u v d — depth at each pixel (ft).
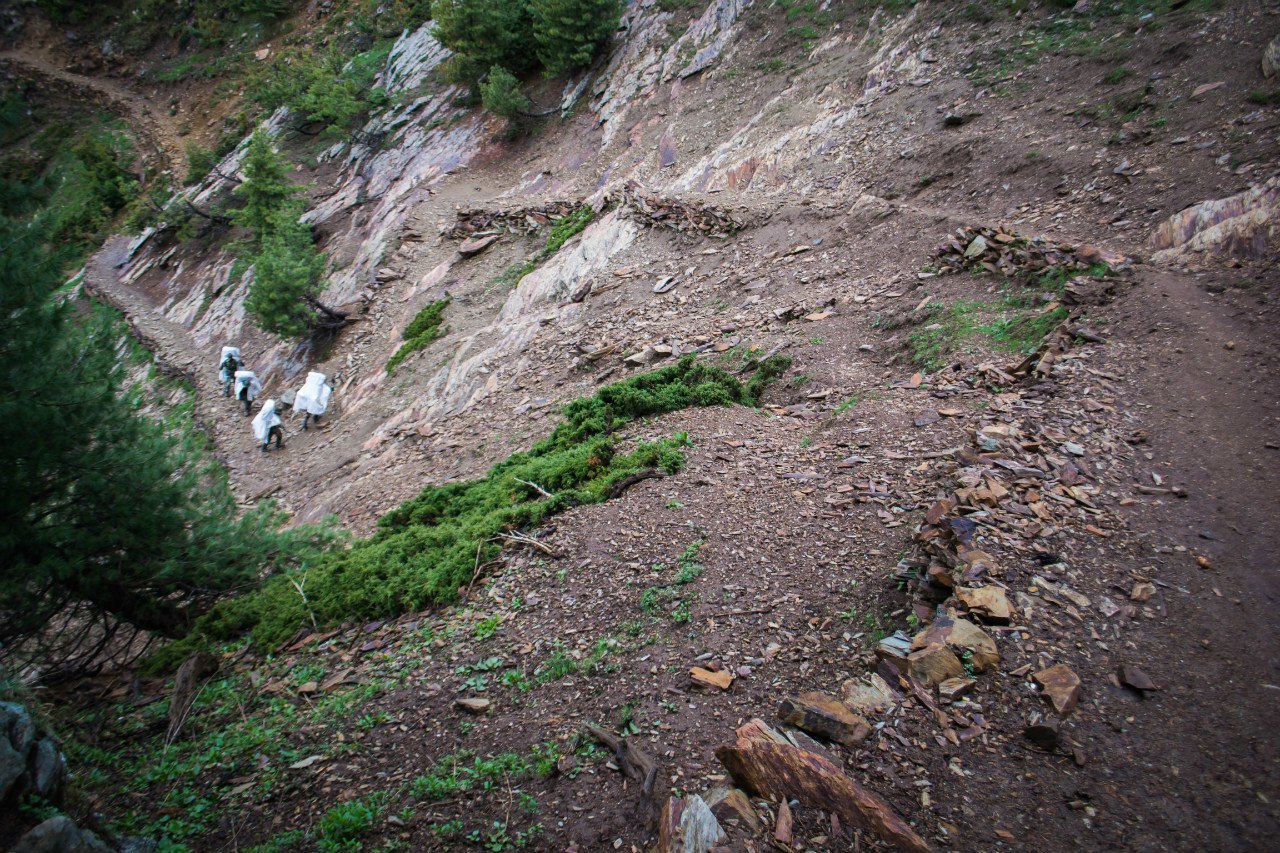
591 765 15.07
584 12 87.56
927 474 23.67
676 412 34.22
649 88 82.58
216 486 35.73
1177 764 13.32
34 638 31.30
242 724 20.66
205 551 32.19
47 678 29.76
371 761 17.30
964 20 61.72
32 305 26.50
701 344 42.98
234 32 162.30
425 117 104.73
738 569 21.13
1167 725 14.02
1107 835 12.23
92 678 29.35
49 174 27.58
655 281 54.49
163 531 31.17
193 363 88.28
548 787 14.85
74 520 29.30
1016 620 16.38
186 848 15.20
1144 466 21.48
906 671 15.53
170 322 103.19
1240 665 15.10
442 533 29.37
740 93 73.41
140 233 130.41
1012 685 14.94
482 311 67.00
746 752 13.51
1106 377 26.37
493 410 49.83
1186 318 28.22
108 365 30.17
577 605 21.68
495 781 15.40
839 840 12.35
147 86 164.66
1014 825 12.51
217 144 138.00
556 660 19.26
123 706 23.98
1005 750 13.82
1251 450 21.50
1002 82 53.01
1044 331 30.99
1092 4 54.90
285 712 20.81
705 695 16.49
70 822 12.61
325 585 28.91
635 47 87.92
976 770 13.50
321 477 55.88
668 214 59.47
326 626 26.50
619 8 90.07
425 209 86.63
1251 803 12.49
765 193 58.34
